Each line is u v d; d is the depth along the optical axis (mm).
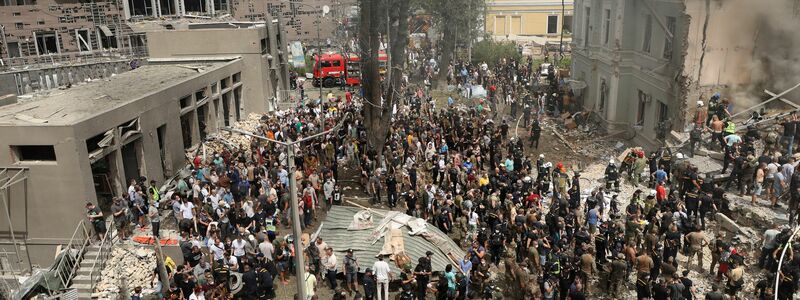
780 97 26016
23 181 19969
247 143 33281
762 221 20078
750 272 18141
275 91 43625
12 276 19516
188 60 38094
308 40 71438
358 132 31453
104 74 46500
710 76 26141
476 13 51656
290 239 19453
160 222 22594
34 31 49938
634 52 31375
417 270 17234
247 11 69438
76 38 52375
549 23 72375
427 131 29781
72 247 20172
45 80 41219
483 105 40938
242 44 38594
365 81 28281
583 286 17234
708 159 24453
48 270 18453
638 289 16531
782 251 16609
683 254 19594
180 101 29172
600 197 20891
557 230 19594
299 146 27984
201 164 26469
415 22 61094
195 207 21422
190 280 16641
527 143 33250
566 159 30484
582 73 38781
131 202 21750
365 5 27672
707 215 21719
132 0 57406
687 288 15641
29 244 20500
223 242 20031
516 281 17047
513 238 19969
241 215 20766
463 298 17141
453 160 25141
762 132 24516
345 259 18031
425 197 22656
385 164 27359
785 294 15859
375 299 17703
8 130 19500
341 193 26094
